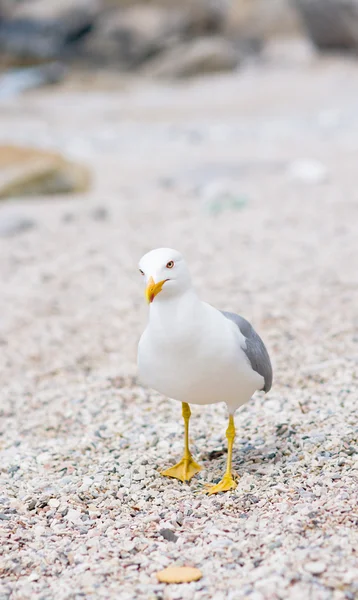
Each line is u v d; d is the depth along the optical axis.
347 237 14.77
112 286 13.31
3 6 56.25
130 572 5.49
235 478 6.77
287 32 55.62
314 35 47.78
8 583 5.48
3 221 17.22
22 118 35.78
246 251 14.52
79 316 12.13
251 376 6.50
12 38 53.38
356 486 6.29
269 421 7.85
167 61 48.50
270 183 20.05
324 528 5.71
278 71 45.19
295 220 16.28
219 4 57.22
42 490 6.88
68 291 13.27
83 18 54.94
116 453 7.58
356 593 4.92
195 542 5.84
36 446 7.98
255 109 34.97
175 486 6.83
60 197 20.83
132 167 24.62
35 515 6.47
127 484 6.89
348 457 6.81
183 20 53.94
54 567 5.65
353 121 30.25
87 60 52.91
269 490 6.45
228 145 27.52
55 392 9.47
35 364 10.56
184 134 30.23
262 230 15.77
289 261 13.71
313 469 6.70
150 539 5.94
